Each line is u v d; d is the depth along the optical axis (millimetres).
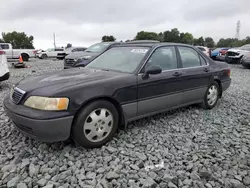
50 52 28469
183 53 4219
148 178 2354
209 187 2262
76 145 2988
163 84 3639
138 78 3305
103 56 4215
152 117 4129
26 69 12773
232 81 8719
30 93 2760
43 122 2518
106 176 2367
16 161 2654
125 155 2799
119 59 3840
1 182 2281
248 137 3453
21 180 2322
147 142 3172
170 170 2525
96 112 2900
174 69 3904
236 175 2461
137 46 3947
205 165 2635
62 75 3320
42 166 2547
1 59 6441
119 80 3117
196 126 3836
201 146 3117
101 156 2775
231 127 3836
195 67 4316
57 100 2592
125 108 3189
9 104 2922
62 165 2576
